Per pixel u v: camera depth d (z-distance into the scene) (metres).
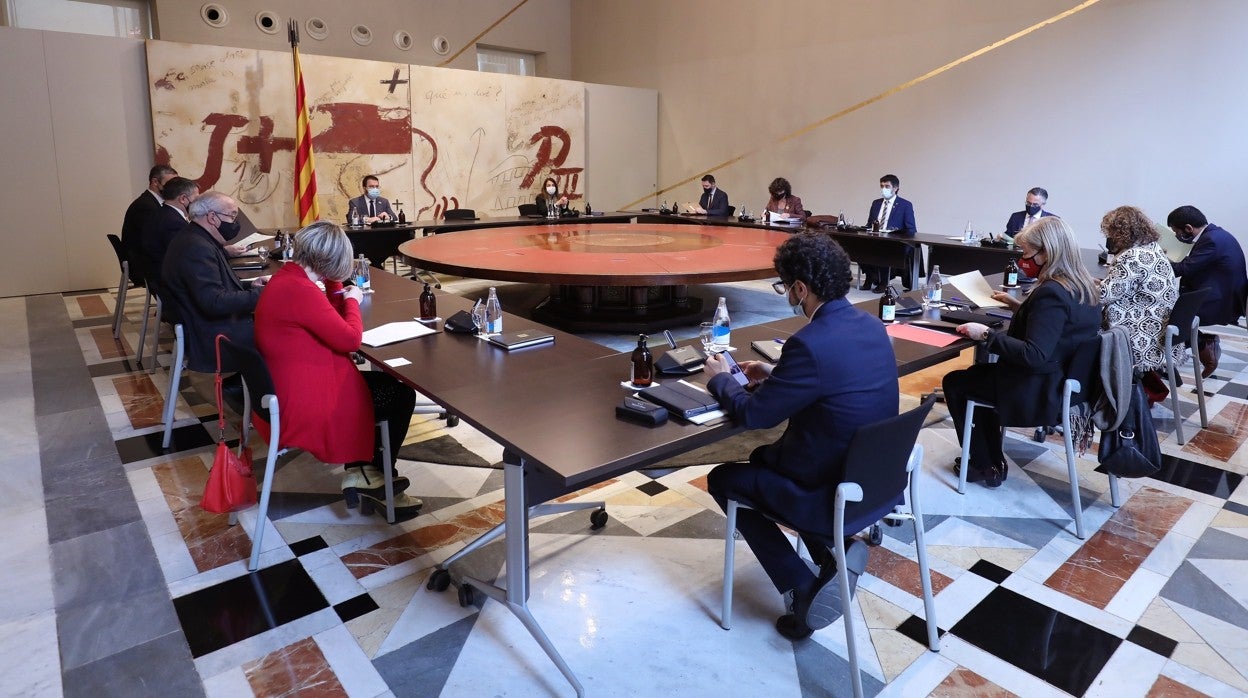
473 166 10.28
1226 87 6.78
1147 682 2.02
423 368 2.60
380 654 2.11
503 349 2.87
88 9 8.80
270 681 1.99
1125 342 2.67
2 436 3.68
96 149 7.61
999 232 8.50
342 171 9.20
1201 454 3.57
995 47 8.18
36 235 7.41
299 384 2.54
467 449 3.56
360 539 2.74
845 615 1.85
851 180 9.74
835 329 1.90
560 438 1.92
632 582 2.46
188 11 9.08
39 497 3.04
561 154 11.08
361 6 10.34
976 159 8.55
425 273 8.77
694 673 2.04
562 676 2.02
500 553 2.64
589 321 5.95
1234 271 4.11
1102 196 7.69
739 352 2.88
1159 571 2.56
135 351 5.26
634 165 11.88
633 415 2.07
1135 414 2.83
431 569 2.54
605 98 11.29
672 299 6.46
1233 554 2.68
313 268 2.56
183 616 2.26
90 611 2.28
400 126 9.55
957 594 2.41
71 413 4.00
